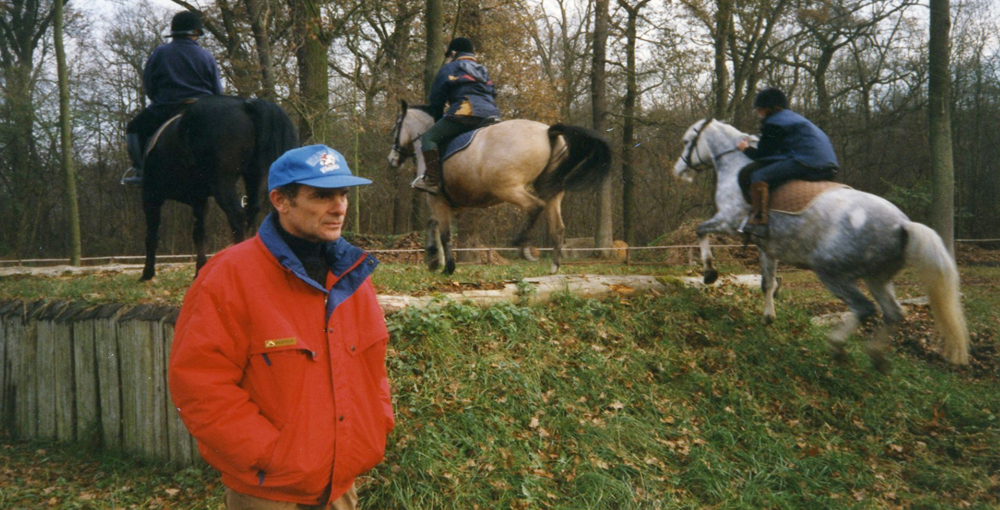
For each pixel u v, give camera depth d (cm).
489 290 642
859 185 2967
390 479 425
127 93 2669
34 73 2356
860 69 2698
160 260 1861
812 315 895
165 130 600
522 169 670
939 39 1108
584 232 3253
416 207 2331
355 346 240
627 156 2406
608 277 740
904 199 2547
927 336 834
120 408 555
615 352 630
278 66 1702
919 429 619
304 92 1583
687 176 761
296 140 596
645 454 511
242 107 574
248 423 214
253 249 228
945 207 1109
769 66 2503
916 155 2852
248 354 222
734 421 582
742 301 778
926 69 2567
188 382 210
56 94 2389
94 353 571
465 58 741
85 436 573
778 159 651
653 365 634
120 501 454
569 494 452
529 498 432
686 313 717
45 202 2652
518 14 1912
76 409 591
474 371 536
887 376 684
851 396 654
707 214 2912
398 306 563
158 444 527
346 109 1778
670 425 561
